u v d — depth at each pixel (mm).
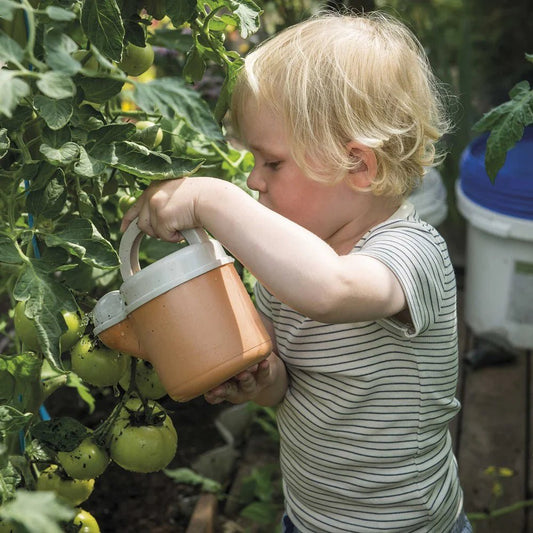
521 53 4449
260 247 1126
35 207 1122
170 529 2195
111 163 1103
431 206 3047
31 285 1083
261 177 1314
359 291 1149
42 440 1229
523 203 2834
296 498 1532
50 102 1024
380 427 1368
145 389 1283
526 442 2596
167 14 1209
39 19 1103
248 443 2543
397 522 1439
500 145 1487
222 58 1339
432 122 1451
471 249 3100
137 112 1477
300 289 1118
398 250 1241
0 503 1071
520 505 2264
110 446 1267
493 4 4746
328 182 1274
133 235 1220
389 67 1305
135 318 1155
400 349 1335
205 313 1125
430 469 1430
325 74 1262
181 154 1479
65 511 860
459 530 1557
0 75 889
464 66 3648
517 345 3053
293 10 2965
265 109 1273
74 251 1090
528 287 2955
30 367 1194
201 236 1179
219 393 1233
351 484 1423
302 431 1429
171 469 2381
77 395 2537
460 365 2979
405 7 4066
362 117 1276
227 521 2266
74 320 1249
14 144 1328
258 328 1163
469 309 3174
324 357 1352
